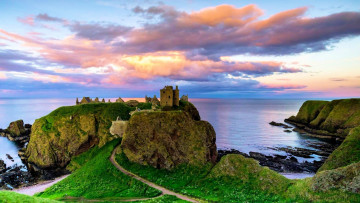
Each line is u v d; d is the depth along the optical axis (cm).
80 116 10262
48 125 9956
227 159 6812
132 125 8219
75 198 5509
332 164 7088
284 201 4703
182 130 7988
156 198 5231
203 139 7894
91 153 9238
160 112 8431
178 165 7262
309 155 10969
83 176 7006
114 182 6450
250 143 13412
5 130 16425
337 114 16838
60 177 8306
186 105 11456
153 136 7869
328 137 14975
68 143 9538
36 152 9388
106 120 10244
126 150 7994
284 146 12719
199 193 5572
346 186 4425
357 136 7469
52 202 3662
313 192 4659
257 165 6369
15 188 7231
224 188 5741
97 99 13838
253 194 5275
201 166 7119
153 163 7338
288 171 8844
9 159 10481
